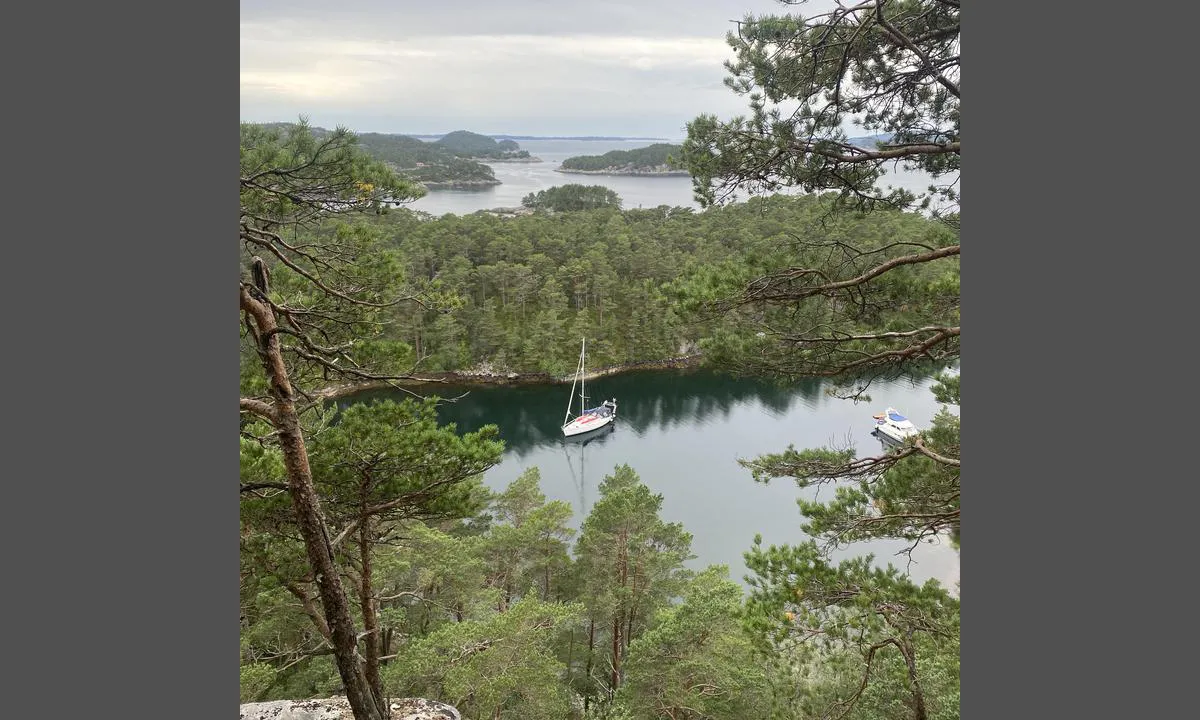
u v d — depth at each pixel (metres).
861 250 5.74
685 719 11.90
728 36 5.66
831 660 6.18
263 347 5.22
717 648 11.40
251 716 5.88
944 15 5.27
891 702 7.31
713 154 5.83
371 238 7.22
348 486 6.92
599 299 62.50
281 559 7.09
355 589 9.19
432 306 7.45
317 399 6.94
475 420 44.72
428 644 10.01
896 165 5.89
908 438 6.10
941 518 5.55
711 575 16.52
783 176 5.78
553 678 10.84
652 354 55.28
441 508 7.64
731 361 5.71
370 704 5.56
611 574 17.05
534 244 71.31
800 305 5.66
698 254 56.44
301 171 5.41
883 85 5.78
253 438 6.27
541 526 18.98
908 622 5.70
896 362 5.64
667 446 40.81
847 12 5.14
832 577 5.81
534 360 52.00
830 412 45.41
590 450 40.53
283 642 11.20
